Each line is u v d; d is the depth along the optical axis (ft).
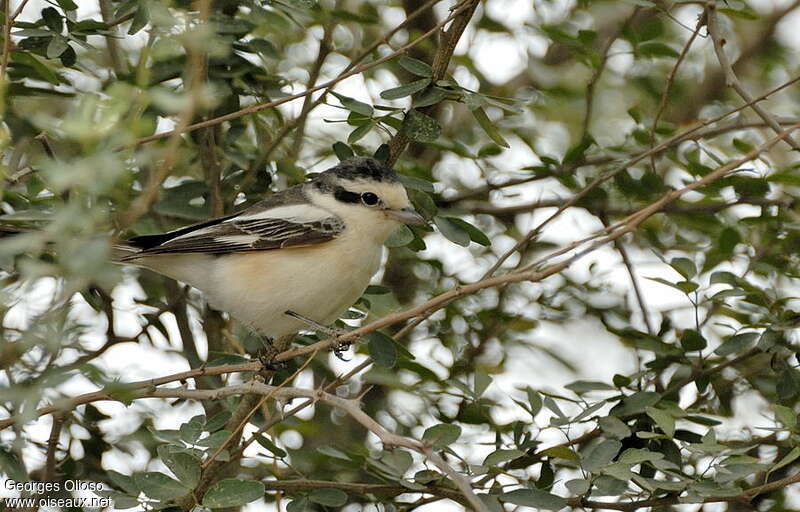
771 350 31.78
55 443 32.12
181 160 38.32
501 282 26.35
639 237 43.27
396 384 36.99
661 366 33.83
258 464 37.96
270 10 37.19
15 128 35.17
